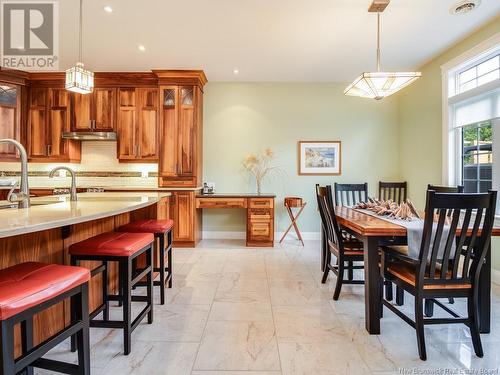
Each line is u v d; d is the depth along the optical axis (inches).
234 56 152.9
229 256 151.9
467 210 64.9
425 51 147.6
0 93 167.0
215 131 194.5
